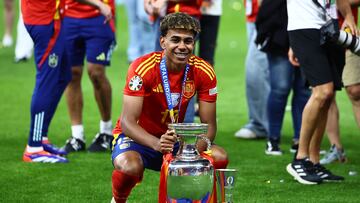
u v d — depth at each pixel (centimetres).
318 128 1162
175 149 913
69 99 1373
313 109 1138
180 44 877
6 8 2941
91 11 1360
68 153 1362
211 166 840
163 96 908
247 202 1047
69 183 1150
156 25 1373
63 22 1284
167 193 838
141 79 895
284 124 1688
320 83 1123
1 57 2653
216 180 855
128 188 902
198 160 835
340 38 1095
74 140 1378
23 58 2534
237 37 3319
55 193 1094
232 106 1886
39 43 1262
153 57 905
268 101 1373
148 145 884
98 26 1359
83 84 2147
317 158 1176
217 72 2388
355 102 1257
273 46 1335
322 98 1127
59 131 1562
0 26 3494
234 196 1078
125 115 902
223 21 3853
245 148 1431
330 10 1119
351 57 1238
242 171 1238
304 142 1160
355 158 1344
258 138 1528
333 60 1144
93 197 1073
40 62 1269
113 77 2258
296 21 1134
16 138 1488
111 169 1241
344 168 1262
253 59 1502
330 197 1073
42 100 1273
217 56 2747
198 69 910
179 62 885
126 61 2591
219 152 912
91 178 1181
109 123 1392
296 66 1362
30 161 1288
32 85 2111
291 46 1149
